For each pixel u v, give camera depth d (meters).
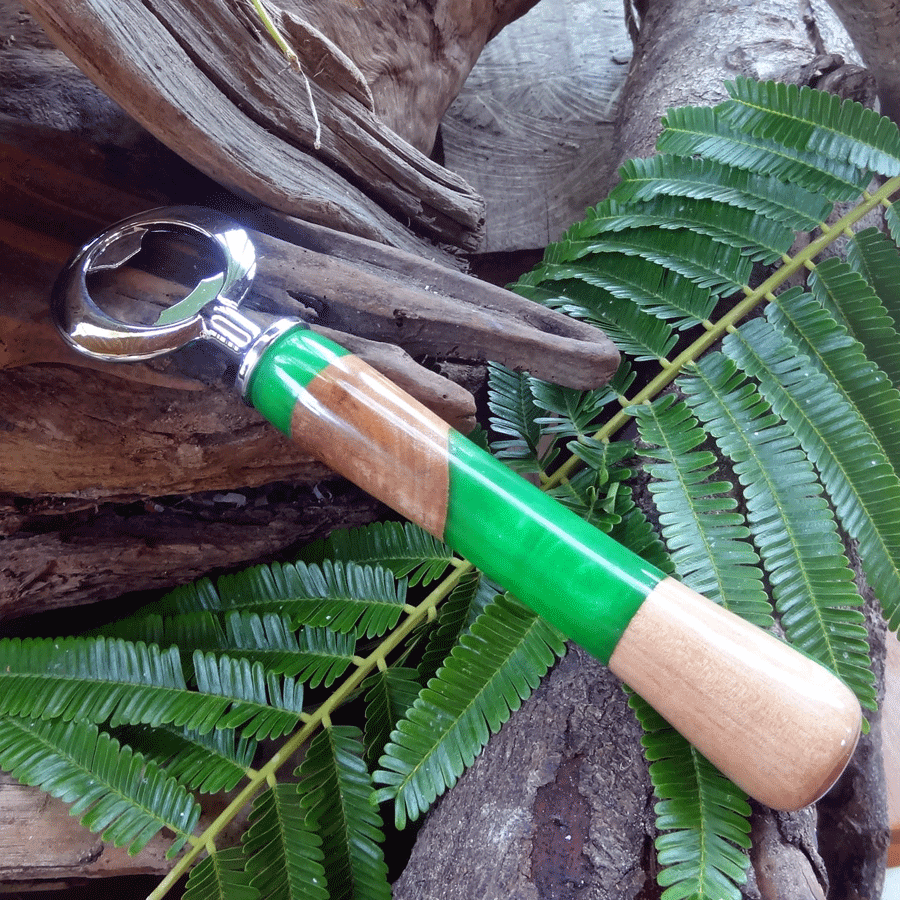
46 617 0.27
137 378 0.22
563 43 0.47
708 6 0.35
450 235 0.28
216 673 0.23
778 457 0.22
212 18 0.21
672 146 0.27
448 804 0.23
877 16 0.28
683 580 0.21
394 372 0.21
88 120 0.23
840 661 0.20
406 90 0.31
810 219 0.25
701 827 0.19
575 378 0.24
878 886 0.29
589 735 0.21
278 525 0.27
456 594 0.24
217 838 0.24
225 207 0.23
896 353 0.25
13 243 0.21
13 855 0.23
